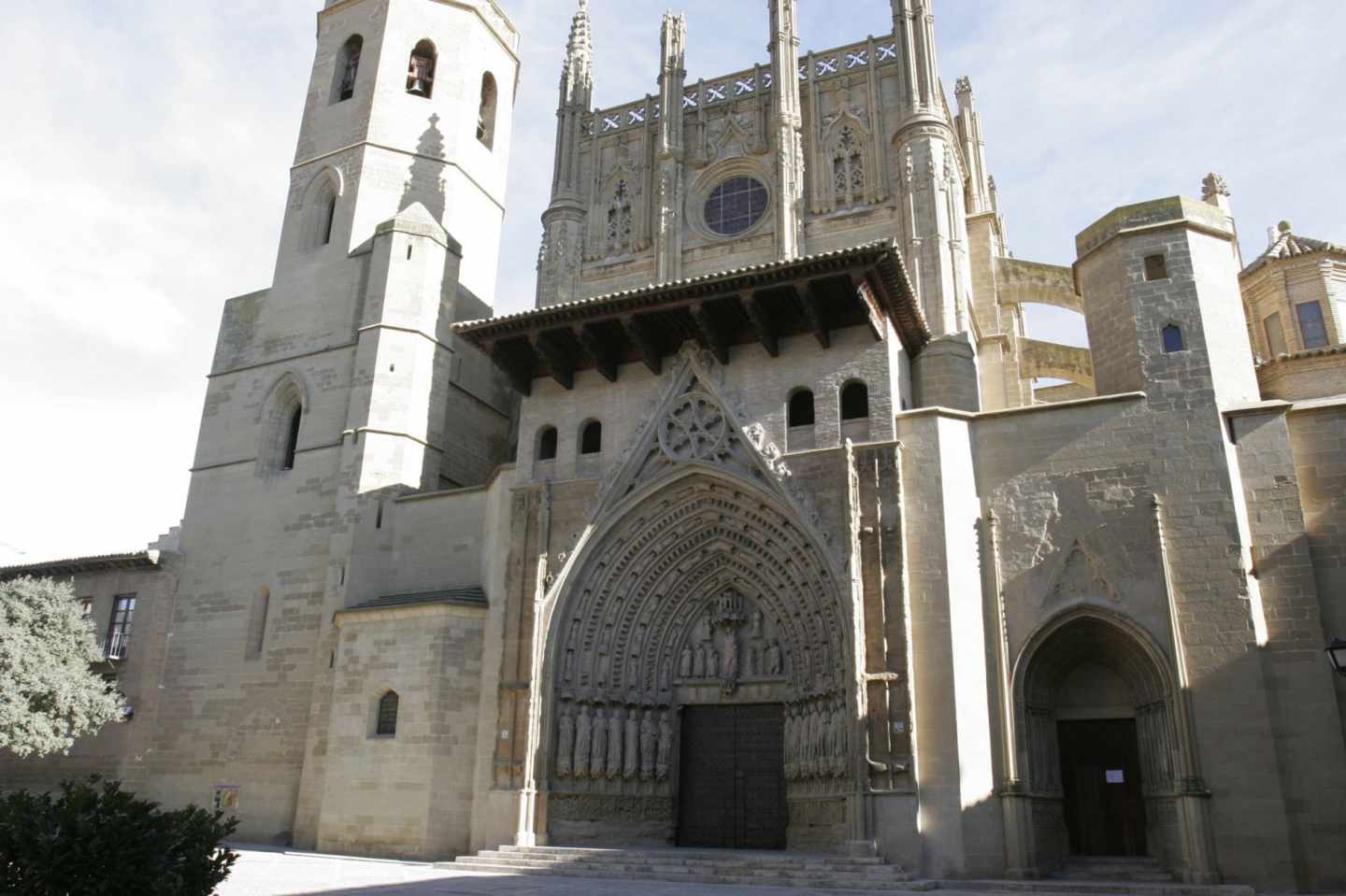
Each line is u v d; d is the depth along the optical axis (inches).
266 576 1317.7
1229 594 850.8
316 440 1352.1
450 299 1419.8
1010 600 917.8
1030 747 882.8
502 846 964.6
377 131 1497.3
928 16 1309.1
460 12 1605.6
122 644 1406.3
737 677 1048.8
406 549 1234.6
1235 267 989.8
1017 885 788.0
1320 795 788.6
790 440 1026.7
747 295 1007.6
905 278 986.7
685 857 871.7
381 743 1067.3
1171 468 903.1
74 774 1350.9
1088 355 1461.6
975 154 1568.7
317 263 1462.8
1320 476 876.0
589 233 1437.0
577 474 1115.3
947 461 960.9
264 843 1170.0
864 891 747.4
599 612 1066.7
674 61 1439.5
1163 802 847.7
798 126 1333.7
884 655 903.1
